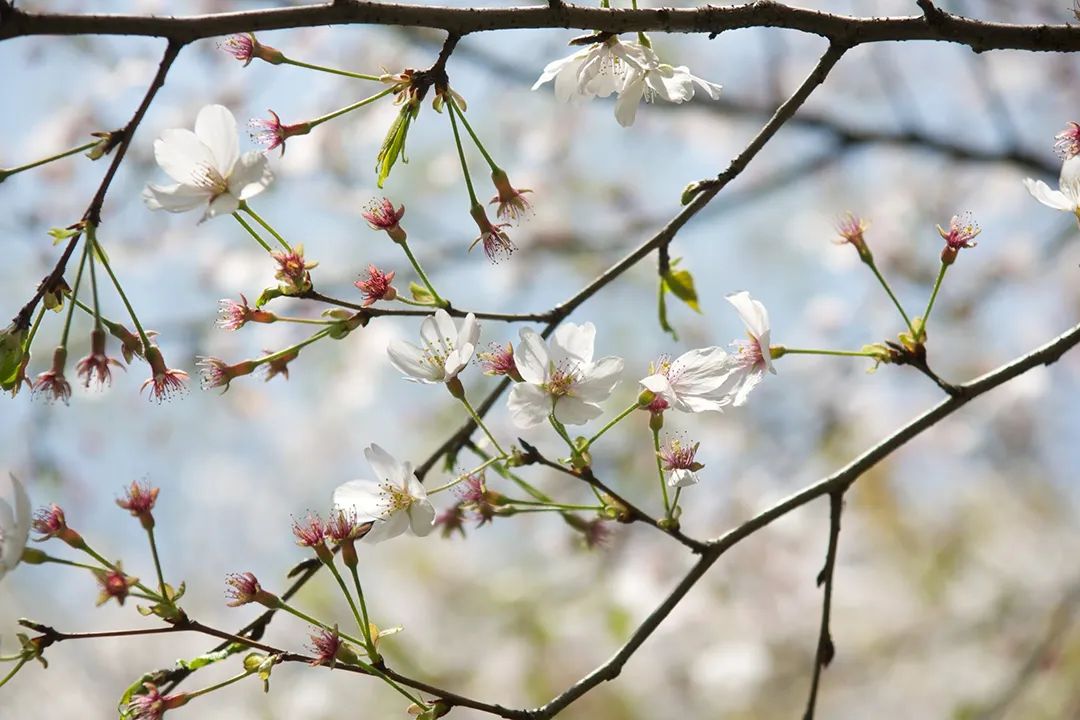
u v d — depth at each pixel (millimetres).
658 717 7535
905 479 8492
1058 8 7547
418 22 2479
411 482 2678
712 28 2697
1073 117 8688
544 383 2723
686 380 2805
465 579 8211
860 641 7891
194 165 2518
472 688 7727
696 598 7297
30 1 7555
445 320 2754
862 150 7047
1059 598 7734
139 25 2262
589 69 2850
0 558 2336
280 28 2377
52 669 9656
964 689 7684
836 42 2832
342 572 8234
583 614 7738
